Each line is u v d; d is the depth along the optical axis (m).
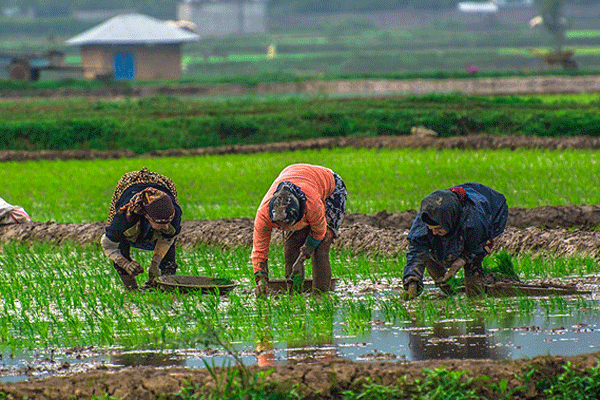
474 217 17.08
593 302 17.34
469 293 18.31
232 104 86.69
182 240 27.72
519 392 12.01
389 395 11.76
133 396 12.04
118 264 18.83
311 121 70.69
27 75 133.12
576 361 12.43
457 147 58.09
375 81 127.38
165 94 124.50
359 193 37.25
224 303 18.25
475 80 122.31
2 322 16.81
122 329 16.31
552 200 32.81
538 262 21.62
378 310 17.33
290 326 16.02
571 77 123.19
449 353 14.02
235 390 11.84
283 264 23.25
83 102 96.56
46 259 25.33
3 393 12.10
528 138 58.59
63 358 14.54
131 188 18.78
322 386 12.07
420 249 17.98
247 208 34.38
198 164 50.66
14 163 54.97
